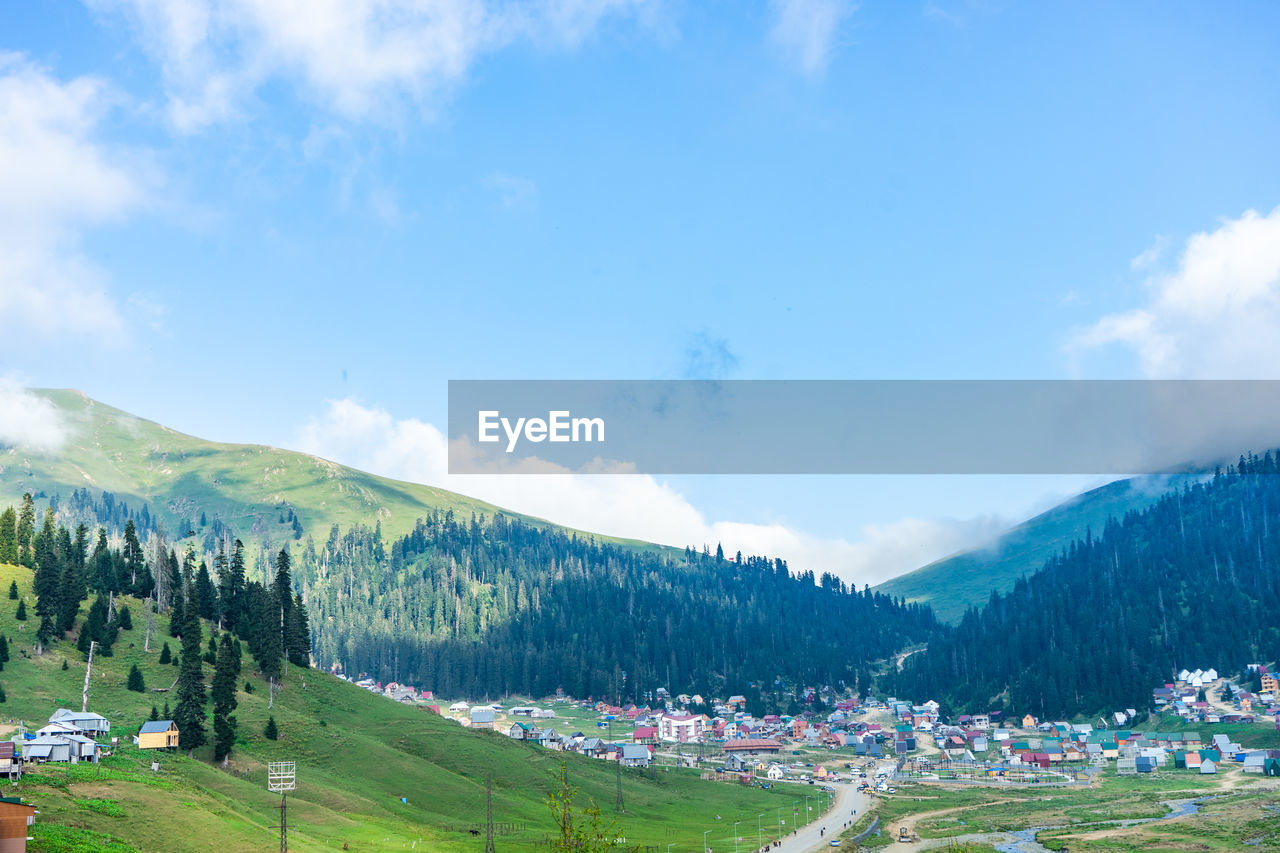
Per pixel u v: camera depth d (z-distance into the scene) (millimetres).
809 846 158875
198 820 113500
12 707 158625
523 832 149375
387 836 133875
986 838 174625
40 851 90750
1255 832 166125
